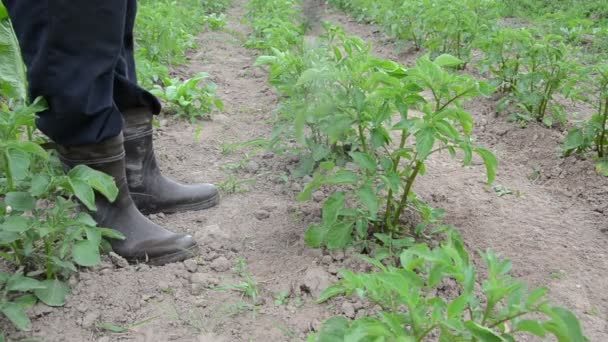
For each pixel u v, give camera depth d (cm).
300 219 298
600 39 703
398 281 162
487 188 346
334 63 301
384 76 243
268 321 226
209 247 273
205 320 225
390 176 248
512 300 170
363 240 269
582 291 254
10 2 220
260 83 548
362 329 158
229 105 483
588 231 304
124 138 283
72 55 221
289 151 369
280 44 541
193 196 304
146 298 234
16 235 218
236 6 1091
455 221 304
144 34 572
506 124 446
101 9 219
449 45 626
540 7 947
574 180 359
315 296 240
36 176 220
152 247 256
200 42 714
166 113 443
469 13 595
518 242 288
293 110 329
